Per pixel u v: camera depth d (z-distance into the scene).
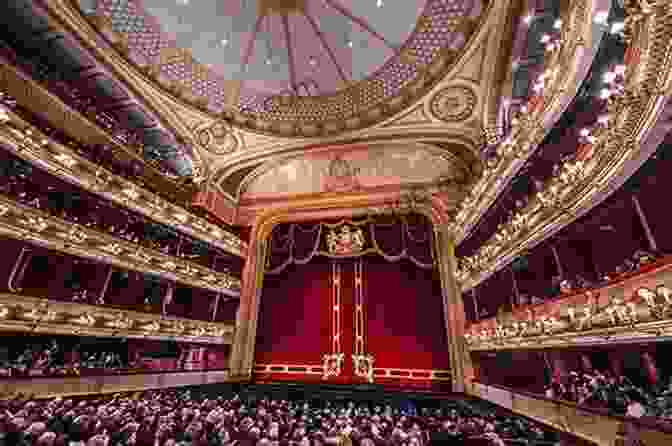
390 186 15.73
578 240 6.92
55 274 8.70
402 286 14.41
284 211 16.70
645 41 4.00
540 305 7.41
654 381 5.05
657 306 4.31
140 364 10.62
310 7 11.64
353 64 12.69
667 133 4.26
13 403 6.34
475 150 12.73
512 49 9.69
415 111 12.98
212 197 15.37
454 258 13.36
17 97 8.73
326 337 14.27
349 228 15.88
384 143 14.27
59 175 8.69
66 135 9.86
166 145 13.82
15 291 7.63
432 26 10.80
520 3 8.62
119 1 9.67
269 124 14.37
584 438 5.56
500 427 6.94
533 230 7.45
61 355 8.68
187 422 6.20
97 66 10.28
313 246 15.88
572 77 6.10
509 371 9.49
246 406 8.70
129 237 10.83
